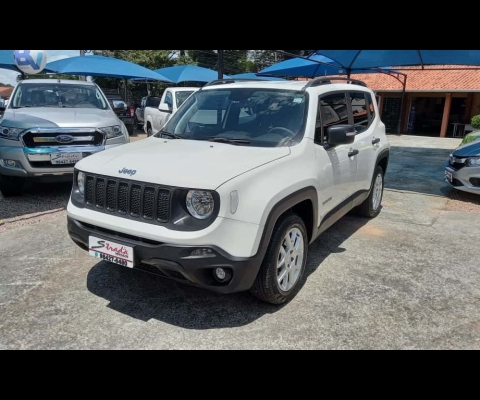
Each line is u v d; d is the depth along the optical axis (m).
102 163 3.30
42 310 3.31
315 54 10.35
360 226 5.62
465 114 23.03
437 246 4.91
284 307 3.43
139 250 2.92
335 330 3.12
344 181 4.41
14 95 7.15
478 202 7.05
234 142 3.68
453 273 4.17
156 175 2.94
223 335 3.04
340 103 4.52
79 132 6.16
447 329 3.17
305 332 3.09
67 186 7.38
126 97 22.30
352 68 11.88
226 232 2.80
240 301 3.51
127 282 3.79
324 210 3.97
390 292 3.74
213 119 4.11
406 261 4.45
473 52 8.59
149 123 12.91
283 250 3.35
